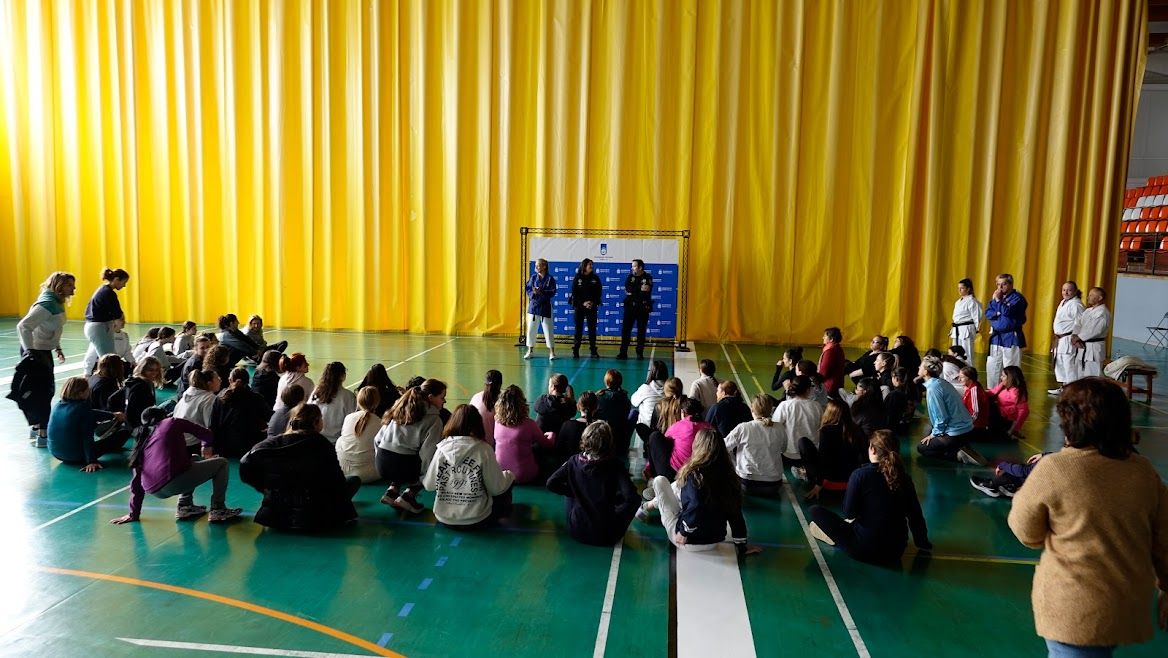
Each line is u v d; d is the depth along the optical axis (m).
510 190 18.02
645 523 6.61
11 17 19.28
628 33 17.34
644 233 17.73
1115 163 16.42
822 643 4.70
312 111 18.31
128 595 5.17
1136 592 2.98
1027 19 16.56
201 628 4.75
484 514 6.34
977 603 5.25
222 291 19.36
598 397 8.35
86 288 19.72
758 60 17.23
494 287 18.30
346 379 12.59
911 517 5.80
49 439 7.84
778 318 17.66
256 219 18.97
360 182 18.36
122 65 18.94
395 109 18.12
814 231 17.42
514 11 17.61
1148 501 3.02
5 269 20.22
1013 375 9.78
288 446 6.11
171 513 6.68
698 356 15.76
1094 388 3.08
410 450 6.72
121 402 8.28
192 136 18.83
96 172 19.44
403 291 18.80
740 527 5.88
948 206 16.98
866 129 17.03
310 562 5.73
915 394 10.13
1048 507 3.11
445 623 4.86
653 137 17.50
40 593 5.19
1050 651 3.17
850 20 16.86
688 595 5.29
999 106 16.59
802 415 7.88
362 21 17.97
